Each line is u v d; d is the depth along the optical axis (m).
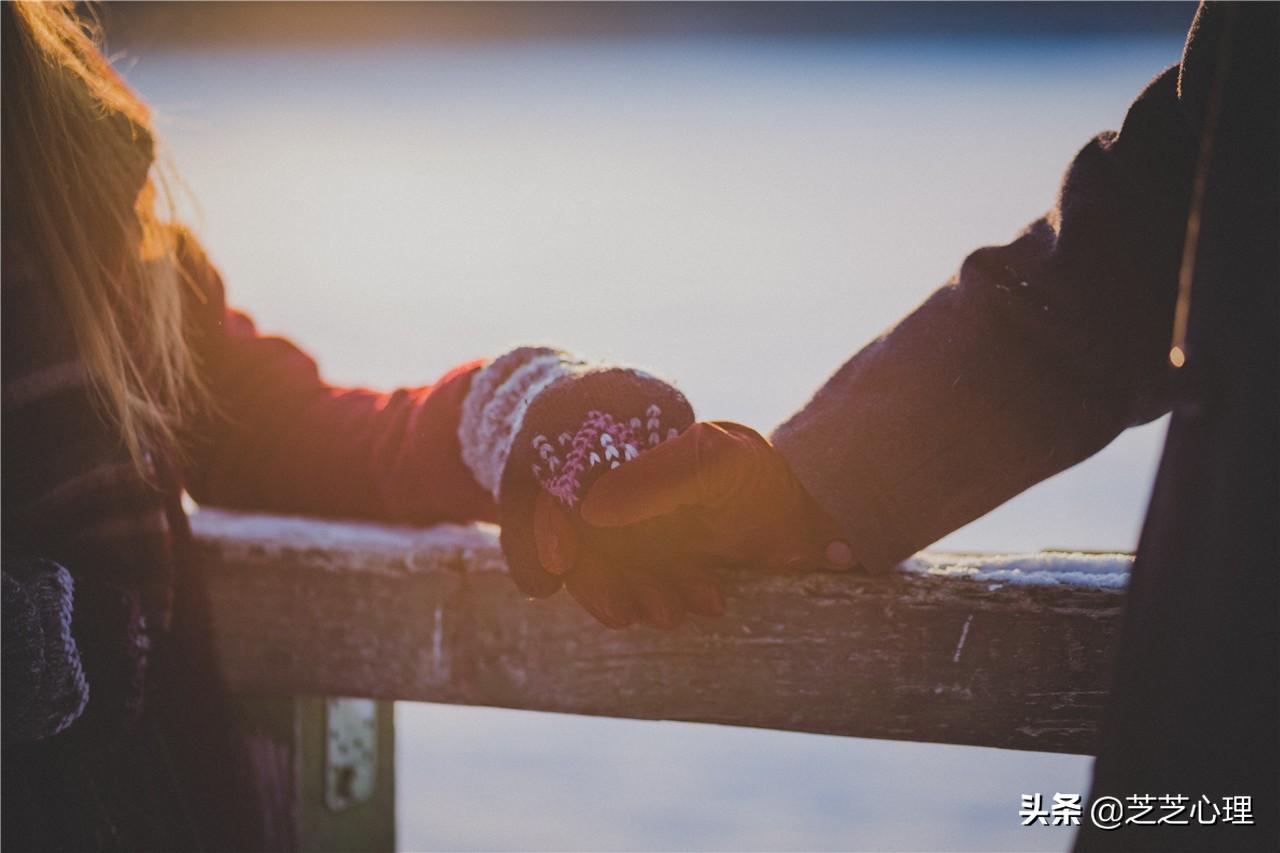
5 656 1.60
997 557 1.79
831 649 1.78
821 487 1.73
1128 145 1.70
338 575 1.91
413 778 3.38
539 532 1.69
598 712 1.85
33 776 1.71
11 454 1.70
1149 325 1.70
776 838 2.98
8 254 1.70
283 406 1.97
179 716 1.86
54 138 1.74
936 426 1.73
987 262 1.75
